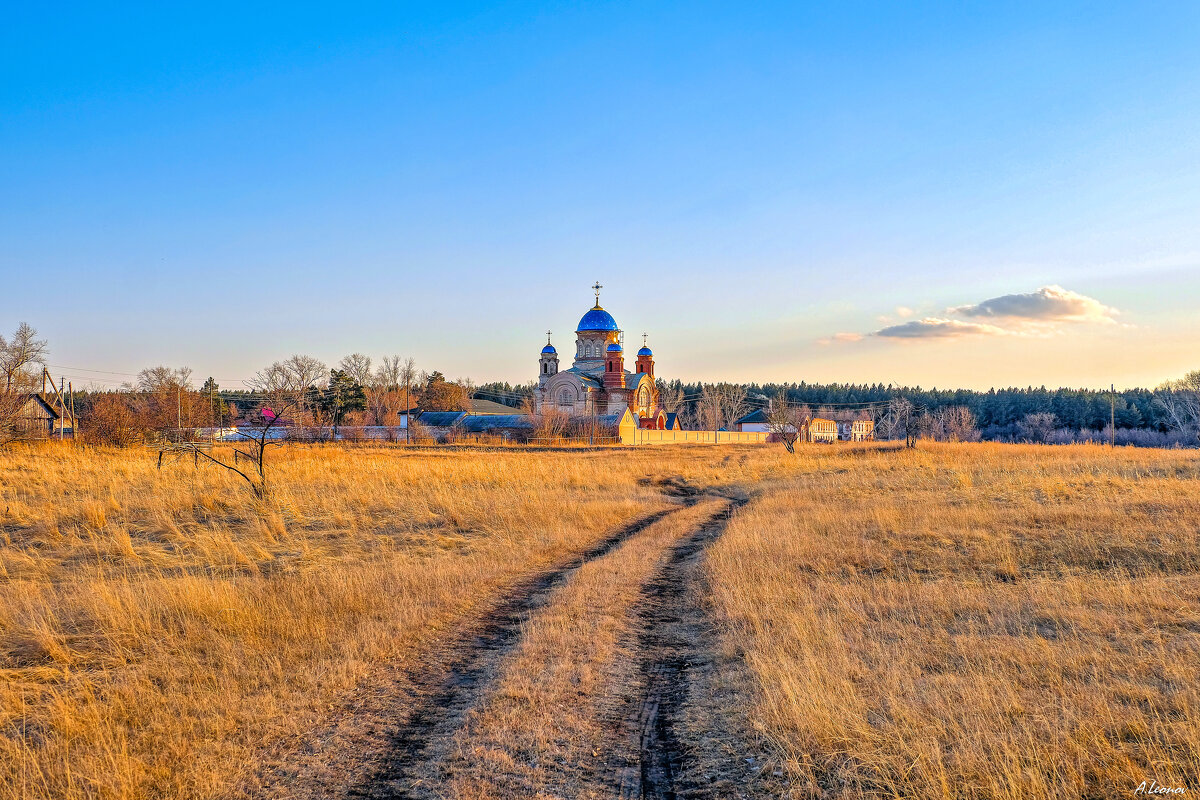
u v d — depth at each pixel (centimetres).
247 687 727
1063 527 1558
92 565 1292
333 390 9975
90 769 549
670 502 2553
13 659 797
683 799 545
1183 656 770
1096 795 510
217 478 2323
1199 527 1473
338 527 1698
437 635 939
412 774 577
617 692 759
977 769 539
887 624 937
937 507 1938
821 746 596
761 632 900
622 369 9162
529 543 1570
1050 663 763
